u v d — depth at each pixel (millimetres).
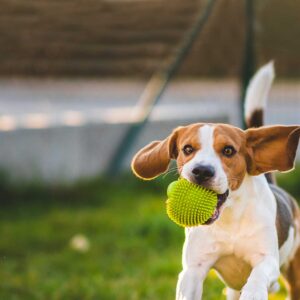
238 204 4930
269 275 4820
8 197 10211
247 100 5996
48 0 19500
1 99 18719
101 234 8953
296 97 16828
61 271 7797
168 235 8789
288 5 9992
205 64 18922
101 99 18953
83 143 11094
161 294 7004
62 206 10180
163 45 19156
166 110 13906
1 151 10383
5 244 8578
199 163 4602
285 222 5340
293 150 4961
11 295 7094
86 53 20078
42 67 20422
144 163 5086
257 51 9562
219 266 5184
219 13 12836
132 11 19438
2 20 19844
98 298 6961
